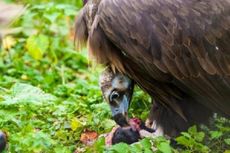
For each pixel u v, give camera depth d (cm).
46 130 1327
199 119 1280
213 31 1238
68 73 1609
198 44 1238
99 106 1375
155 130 1305
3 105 1347
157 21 1240
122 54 1258
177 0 1245
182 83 1250
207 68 1241
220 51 1240
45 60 1641
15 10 1742
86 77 1586
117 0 1252
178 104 1272
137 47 1241
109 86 1282
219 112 1264
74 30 1311
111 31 1243
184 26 1238
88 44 1270
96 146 1238
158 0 1247
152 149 1236
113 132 1297
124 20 1241
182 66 1243
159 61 1243
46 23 1738
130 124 1298
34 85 1531
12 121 1318
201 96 1252
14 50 1680
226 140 1265
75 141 1321
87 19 1291
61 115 1360
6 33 1708
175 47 1239
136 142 1270
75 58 1656
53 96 1405
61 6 1708
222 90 1247
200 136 1247
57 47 1686
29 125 1283
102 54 1263
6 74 1595
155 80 1263
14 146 1243
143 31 1239
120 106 1284
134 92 1411
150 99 1405
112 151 1211
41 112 1366
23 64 1620
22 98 1353
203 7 1242
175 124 1288
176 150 1251
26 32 1725
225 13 1241
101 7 1255
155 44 1239
